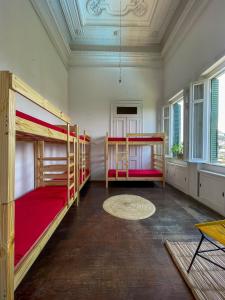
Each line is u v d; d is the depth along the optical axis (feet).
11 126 3.21
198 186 11.28
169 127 17.08
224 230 4.70
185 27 12.75
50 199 7.20
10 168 3.19
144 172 15.88
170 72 16.56
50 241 6.59
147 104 18.67
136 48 18.12
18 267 3.55
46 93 12.06
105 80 18.61
